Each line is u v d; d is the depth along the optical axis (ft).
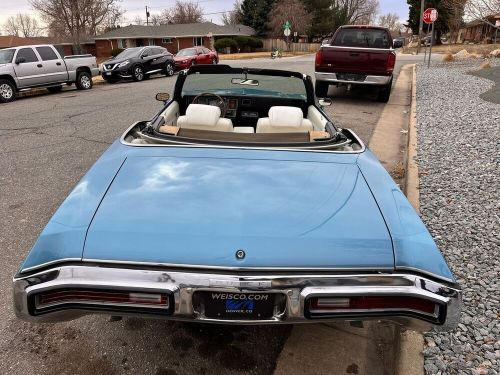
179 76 12.79
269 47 196.13
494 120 23.71
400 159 19.34
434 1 150.10
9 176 17.54
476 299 9.16
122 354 8.01
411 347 7.88
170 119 12.20
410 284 5.98
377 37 32.65
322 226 6.38
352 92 38.83
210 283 5.90
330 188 7.34
